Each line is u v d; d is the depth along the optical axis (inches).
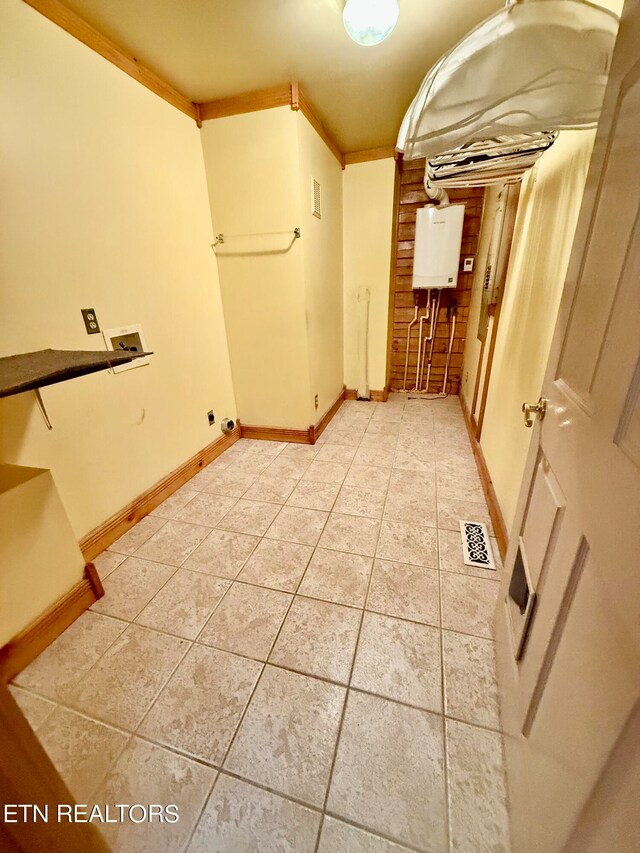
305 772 35.3
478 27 31.4
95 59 57.9
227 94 78.6
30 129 49.6
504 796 33.2
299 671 44.5
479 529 69.1
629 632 17.0
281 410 107.9
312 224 93.4
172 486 83.9
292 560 62.8
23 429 52.1
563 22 29.1
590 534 22.7
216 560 63.4
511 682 36.5
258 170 84.0
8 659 44.0
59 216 54.6
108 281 63.9
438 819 31.9
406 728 38.5
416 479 87.7
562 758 22.7
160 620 52.0
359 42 56.1
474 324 119.5
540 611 31.1
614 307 22.5
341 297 130.7
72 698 42.3
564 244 47.3
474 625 49.8
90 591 54.3
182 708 41.0
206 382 95.5
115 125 62.6
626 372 20.1
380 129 99.1
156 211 73.5
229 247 92.8
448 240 122.1
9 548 44.0
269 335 99.8
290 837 31.2
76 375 41.5
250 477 91.1
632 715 15.9
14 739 16.0
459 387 148.2
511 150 53.9
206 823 32.2
